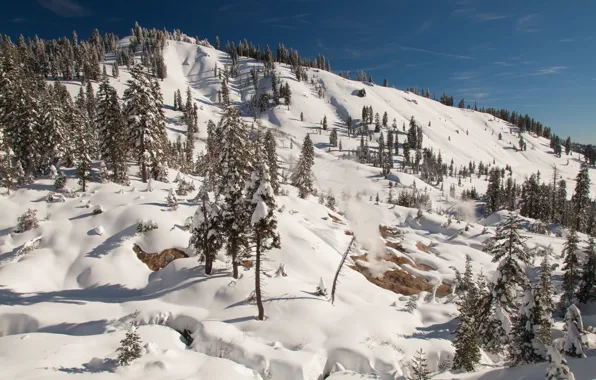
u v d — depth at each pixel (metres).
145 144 42.34
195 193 43.16
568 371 12.45
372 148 180.00
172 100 179.12
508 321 21.73
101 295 27.08
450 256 46.28
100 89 41.59
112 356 16.94
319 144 174.25
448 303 30.89
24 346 17.17
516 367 17.80
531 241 52.41
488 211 95.06
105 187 40.00
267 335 21.38
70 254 30.17
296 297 25.30
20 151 41.91
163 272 29.52
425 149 175.25
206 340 20.42
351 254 40.38
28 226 32.25
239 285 26.36
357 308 26.11
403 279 37.81
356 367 19.56
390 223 61.62
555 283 39.34
